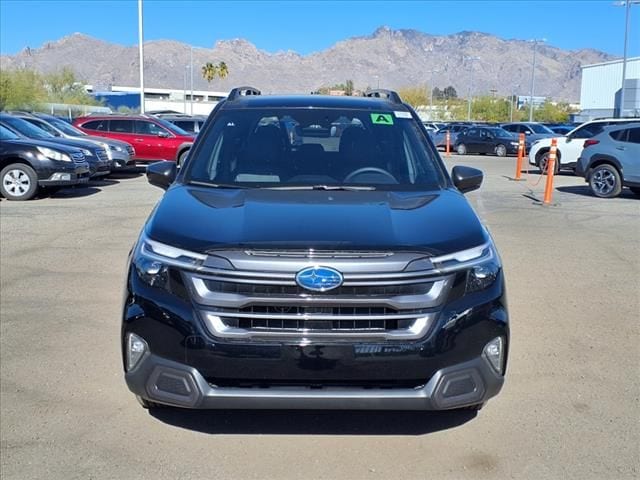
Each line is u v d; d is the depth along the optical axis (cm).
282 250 347
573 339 565
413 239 361
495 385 365
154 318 354
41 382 473
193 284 350
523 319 615
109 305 645
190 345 346
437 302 350
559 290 711
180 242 360
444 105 11088
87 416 427
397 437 405
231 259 347
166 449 390
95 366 500
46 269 776
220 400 347
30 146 1362
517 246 931
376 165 483
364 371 345
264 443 398
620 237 1004
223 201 417
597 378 489
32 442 396
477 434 409
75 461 377
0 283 717
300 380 346
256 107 531
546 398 456
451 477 365
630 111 5841
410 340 346
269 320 346
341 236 359
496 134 3419
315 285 340
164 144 2103
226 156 486
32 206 1280
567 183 1875
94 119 2142
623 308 650
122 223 1082
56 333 568
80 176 1419
